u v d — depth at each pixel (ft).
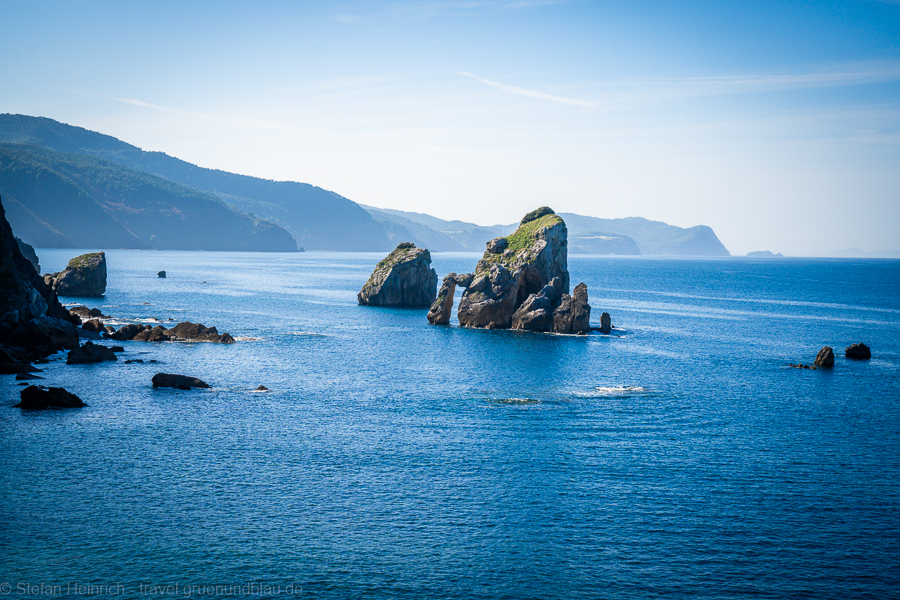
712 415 186.60
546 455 150.61
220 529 111.65
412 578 98.68
